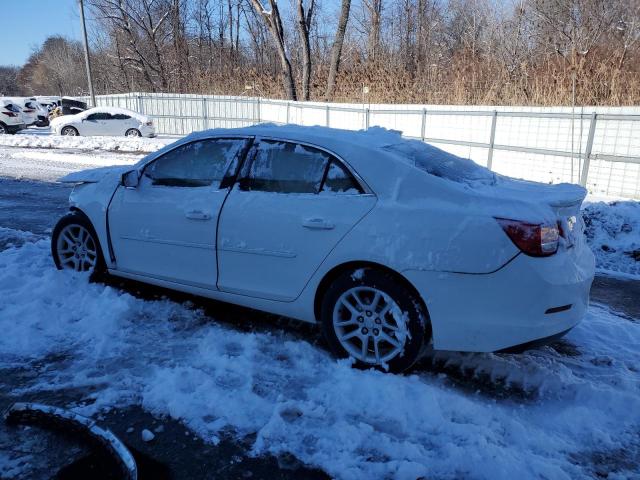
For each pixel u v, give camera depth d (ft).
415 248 10.80
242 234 12.82
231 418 9.75
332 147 12.20
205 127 93.81
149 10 134.51
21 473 8.20
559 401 10.84
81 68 215.72
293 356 12.18
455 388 11.19
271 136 13.05
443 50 102.12
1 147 65.46
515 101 54.44
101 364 11.62
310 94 95.71
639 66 50.60
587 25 70.03
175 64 137.80
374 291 11.30
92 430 9.00
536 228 10.30
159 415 9.86
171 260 14.20
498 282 10.36
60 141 68.03
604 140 38.22
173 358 11.95
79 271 16.40
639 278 20.66
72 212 16.44
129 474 8.16
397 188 11.36
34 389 10.59
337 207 11.71
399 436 9.46
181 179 14.25
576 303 11.00
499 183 12.43
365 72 77.30
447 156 13.52
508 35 82.89
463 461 8.68
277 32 92.12
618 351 13.33
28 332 12.71
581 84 48.62
